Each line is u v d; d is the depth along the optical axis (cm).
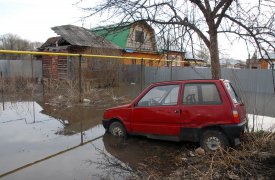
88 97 1278
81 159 561
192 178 460
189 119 612
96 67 1748
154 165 534
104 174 491
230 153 533
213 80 612
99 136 722
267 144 569
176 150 618
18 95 1396
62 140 685
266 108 1084
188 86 634
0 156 568
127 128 697
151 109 661
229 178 446
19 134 730
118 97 1380
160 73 1977
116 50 1928
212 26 684
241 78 1650
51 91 1370
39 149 616
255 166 477
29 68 2016
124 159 564
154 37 698
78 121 891
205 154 573
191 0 661
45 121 882
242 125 582
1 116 941
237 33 680
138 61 2458
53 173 491
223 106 585
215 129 591
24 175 480
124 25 678
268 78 1572
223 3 646
